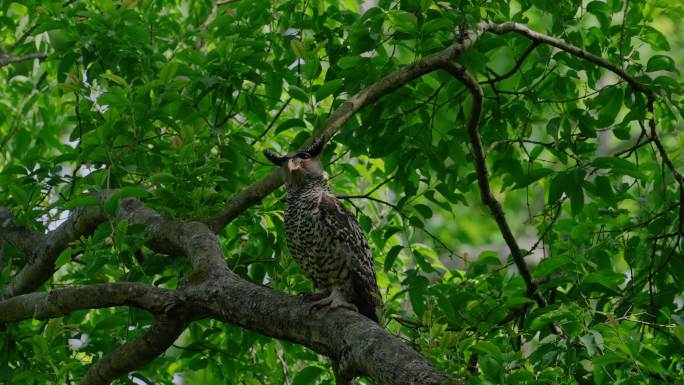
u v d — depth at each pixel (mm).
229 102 11406
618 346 8469
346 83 11383
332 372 11586
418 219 12055
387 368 6672
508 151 12445
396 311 11797
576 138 12000
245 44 11297
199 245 9656
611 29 12383
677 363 9547
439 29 10656
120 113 10273
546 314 9203
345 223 10305
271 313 8336
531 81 12383
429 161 12141
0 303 10117
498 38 11344
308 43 11938
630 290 11344
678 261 11375
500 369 7500
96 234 9719
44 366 10242
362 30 10508
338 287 10500
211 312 8898
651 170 12188
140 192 9188
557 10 11734
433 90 12266
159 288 9078
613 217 12078
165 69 10094
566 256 10305
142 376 11625
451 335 7414
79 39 11586
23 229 11820
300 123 11906
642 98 11828
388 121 12062
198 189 10211
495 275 12227
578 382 9594
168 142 11805
